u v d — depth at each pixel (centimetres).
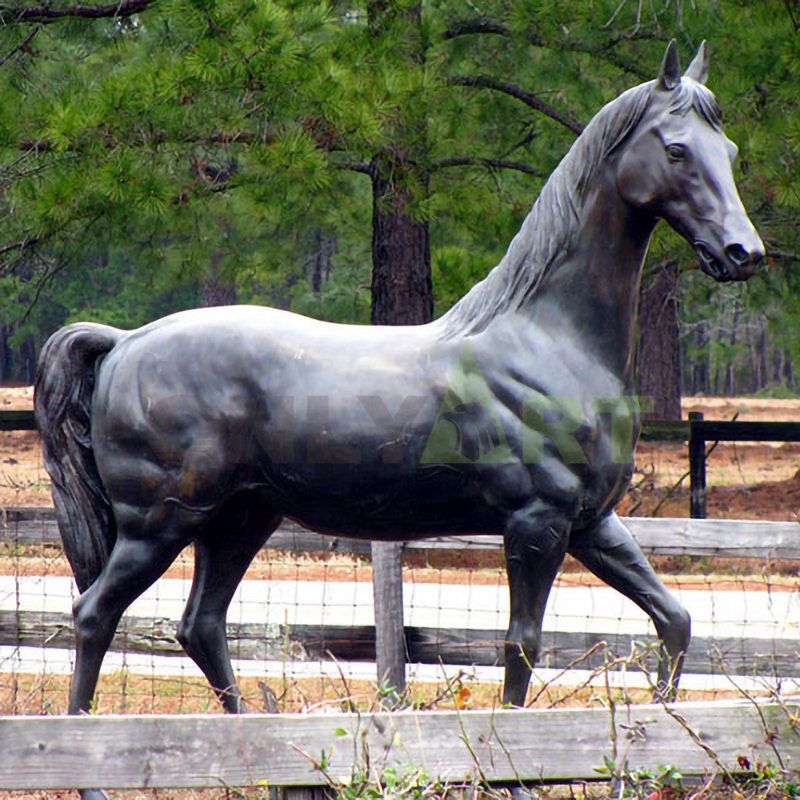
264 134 1638
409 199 1898
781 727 645
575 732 632
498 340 828
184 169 1820
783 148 1852
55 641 1164
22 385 7700
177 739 605
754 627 1402
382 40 1759
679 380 3888
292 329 862
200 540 920
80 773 600
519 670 821
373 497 841
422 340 852
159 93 1589
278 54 1570
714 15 1925
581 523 831
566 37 1956
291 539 1326
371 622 1380
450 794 643
